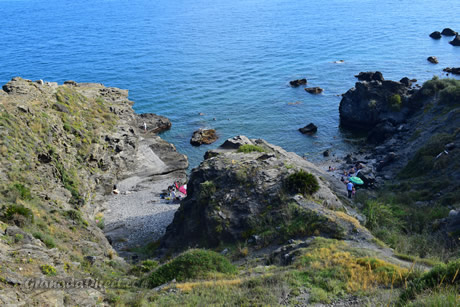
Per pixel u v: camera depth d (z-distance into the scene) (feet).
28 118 151.84
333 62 443.32
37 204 106.42
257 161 122.11
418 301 41.93
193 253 77.20
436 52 458.50
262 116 302.04
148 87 395.55
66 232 99.45
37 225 90.07
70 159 163.43
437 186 139.95
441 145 169.17
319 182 114.52
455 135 171.32
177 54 534.78
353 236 84.69
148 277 74.28
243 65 454.81
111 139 195.21
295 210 96.99
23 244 67.56
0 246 61.62
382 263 62.59
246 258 88.58
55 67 503.20
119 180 196.24
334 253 70.59
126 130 211.41
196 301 56.85
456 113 195.42
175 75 433.07
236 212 104.68
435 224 101.19
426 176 156.04
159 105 339.36
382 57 451.12
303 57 474.08
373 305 49.60
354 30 625.82
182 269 73.67
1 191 99.35
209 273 71.82
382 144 233.14
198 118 303.68
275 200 104.12
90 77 448.24
